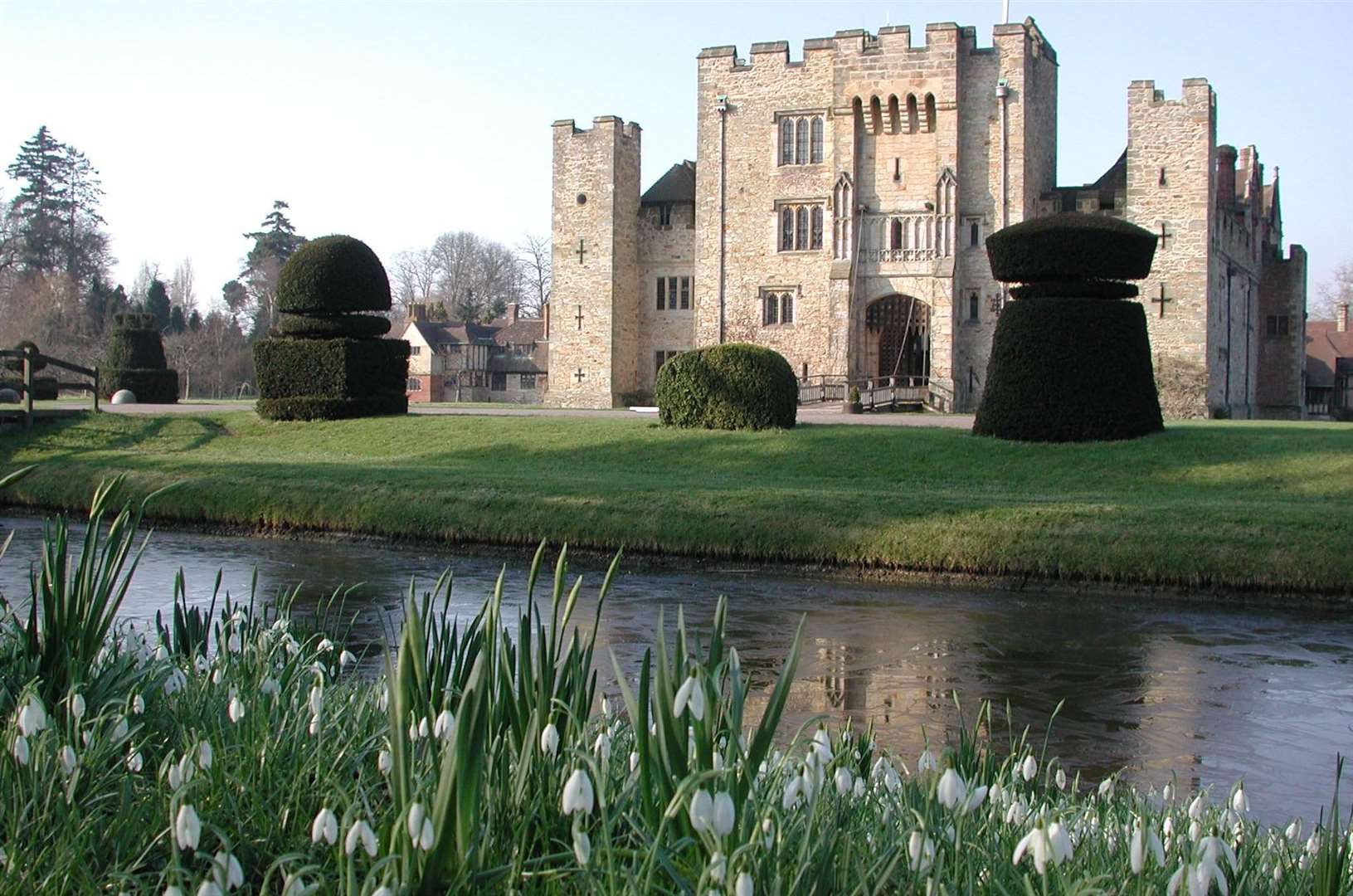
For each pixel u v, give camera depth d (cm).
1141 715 1098
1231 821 597
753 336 5319
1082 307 2714
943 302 4962
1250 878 505
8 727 553
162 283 10244
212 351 8669
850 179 5081
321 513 2247
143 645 740
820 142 5206
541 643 536
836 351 5084
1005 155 4956
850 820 516
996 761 861
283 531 2261
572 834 450
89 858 498
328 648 857
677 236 5697
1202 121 4650
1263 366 6391
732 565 1908
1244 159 6091
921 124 5031
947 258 4969
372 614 1477
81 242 10131
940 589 1722
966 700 1143
